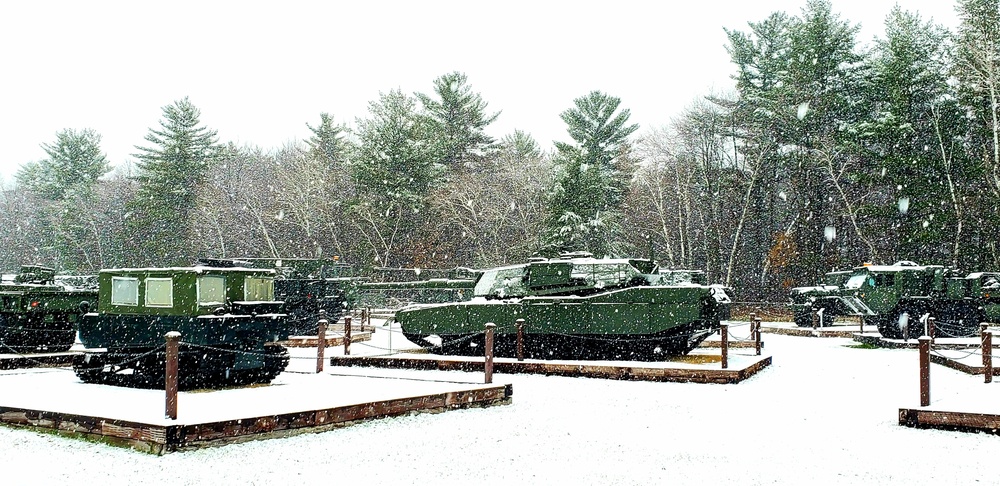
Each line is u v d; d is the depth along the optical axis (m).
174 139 55.94
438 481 7.86
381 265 48.84
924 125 39.25
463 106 54.69
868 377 16.23
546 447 9.38
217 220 53.91
